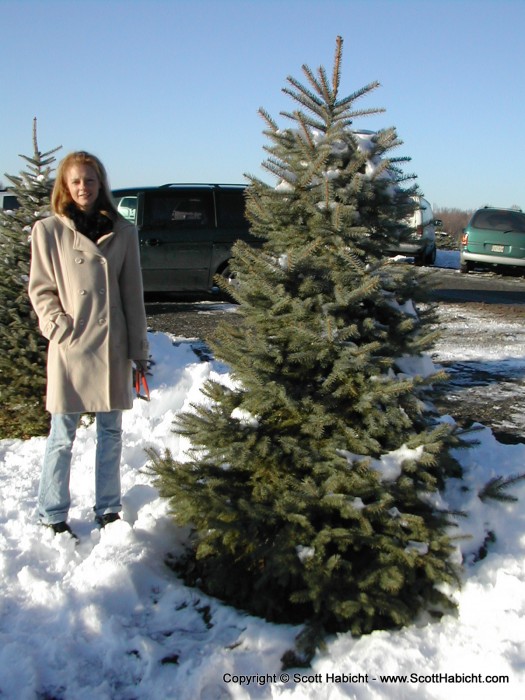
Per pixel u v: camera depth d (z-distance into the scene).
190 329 9.91
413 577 3.17
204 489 3.38
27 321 5.57
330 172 3.49
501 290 15.49
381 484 3.24
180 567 3.65
